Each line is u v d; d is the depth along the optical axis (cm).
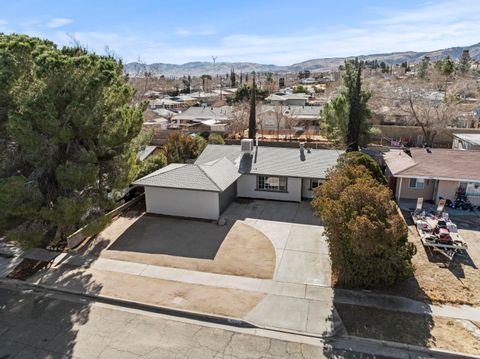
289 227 2072
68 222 1619
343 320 1255
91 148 1762
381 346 1135
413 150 2641
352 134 3338
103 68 1647
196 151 3186
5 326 1263
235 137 4747
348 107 3525
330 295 1404
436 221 2000
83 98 1612
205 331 1223
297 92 9656
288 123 5059
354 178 1670
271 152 2714
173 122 5875
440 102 4228
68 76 1549
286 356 1105
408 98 4178
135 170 1947
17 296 1456
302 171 2450
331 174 1966
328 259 1691
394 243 1352
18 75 1579
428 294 1401
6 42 1636
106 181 1856
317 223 2125
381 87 4581
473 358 1073
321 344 1151
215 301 1377
